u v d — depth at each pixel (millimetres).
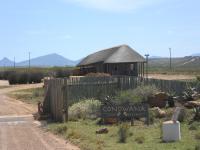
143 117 21406
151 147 14500
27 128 22891
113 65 58438
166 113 22297
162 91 29766
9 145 16906
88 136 17797
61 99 24641
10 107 36500
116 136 17453
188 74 102188
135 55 58625
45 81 31547
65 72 79250
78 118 24641
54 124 23766
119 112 21719
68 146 16266
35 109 34781
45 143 17234
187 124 19641
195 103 24234
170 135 15617
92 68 63531
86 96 29250
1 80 95750
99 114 24594
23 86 70438
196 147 13539
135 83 30297
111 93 29812
